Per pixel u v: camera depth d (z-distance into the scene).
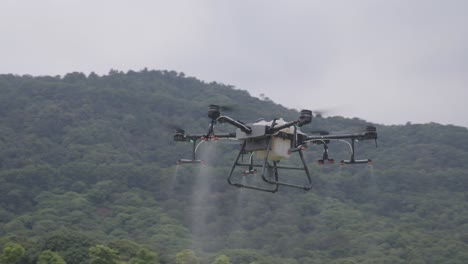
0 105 117.25
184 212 76.31
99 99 124.62
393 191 85.00
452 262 58.19
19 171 84.38
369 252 61.66
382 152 100.38
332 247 64.12
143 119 120.06
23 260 44.47
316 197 79.69
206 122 124.12
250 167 17.91
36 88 126.19
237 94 144.00
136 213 74.69
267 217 73.44
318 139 18.08
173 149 104.12
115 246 47.50
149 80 149.88
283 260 60.81
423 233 68.75
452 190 86.56
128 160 98.69
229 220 73.19
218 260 46.00
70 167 89.06
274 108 133.75
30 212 74.19
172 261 50.19
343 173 88.81
